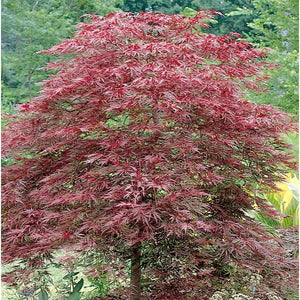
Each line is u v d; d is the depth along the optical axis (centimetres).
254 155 464
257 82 498
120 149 425
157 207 406
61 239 410
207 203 480
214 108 426
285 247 559
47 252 442
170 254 443
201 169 434
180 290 454
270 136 465
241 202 492
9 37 1603
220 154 445
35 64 1517
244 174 460
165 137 437
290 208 738
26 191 477
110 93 417
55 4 1584
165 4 1642
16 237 423
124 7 1650
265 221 696
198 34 499
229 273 477
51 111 444
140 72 415
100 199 428
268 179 484
